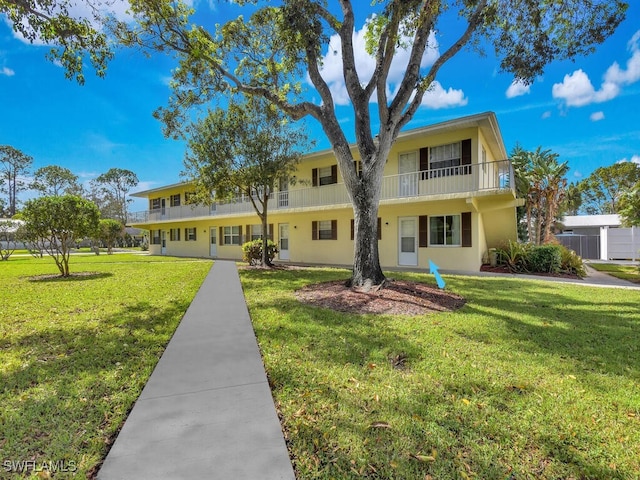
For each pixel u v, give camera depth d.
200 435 2.26
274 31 8.95
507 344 4.21
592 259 21.66
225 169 12.45
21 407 2.70
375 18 7.84
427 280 9.66
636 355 3.87
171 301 7.02
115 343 4.27
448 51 7.54
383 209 14.95
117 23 7.24
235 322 5.26
